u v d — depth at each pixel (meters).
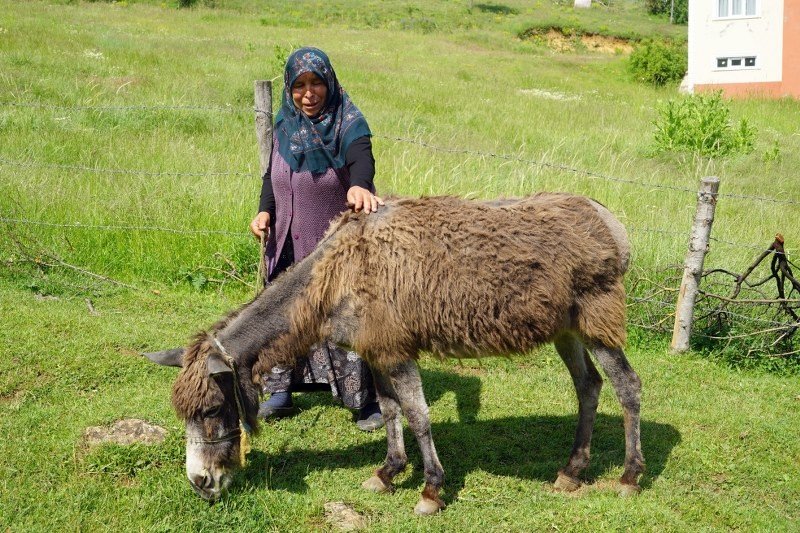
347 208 4.18
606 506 3.78
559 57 31.98
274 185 4.27
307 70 3.88
